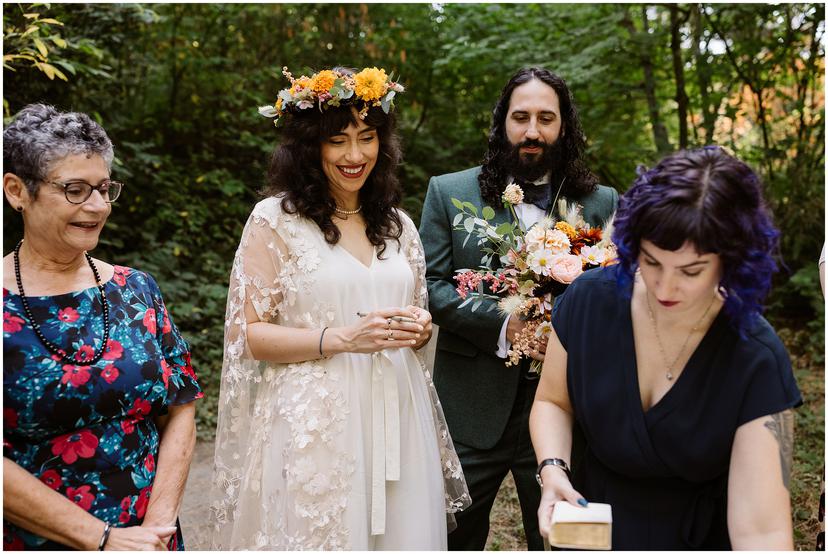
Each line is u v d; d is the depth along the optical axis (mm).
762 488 1332
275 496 1892
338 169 1980
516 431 2346
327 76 1911
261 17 7586
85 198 1483
